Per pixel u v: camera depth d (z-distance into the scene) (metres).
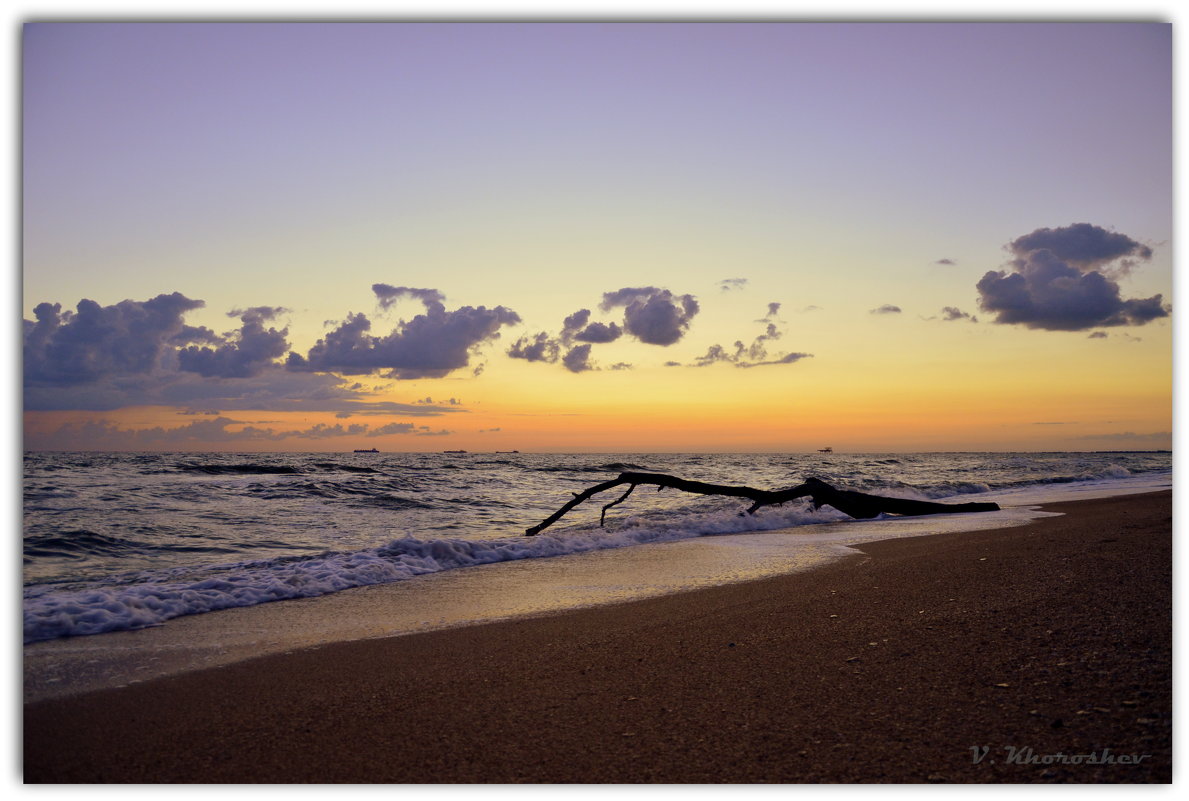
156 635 5.92
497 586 8.16
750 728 3.57
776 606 6.47
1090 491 22.94
